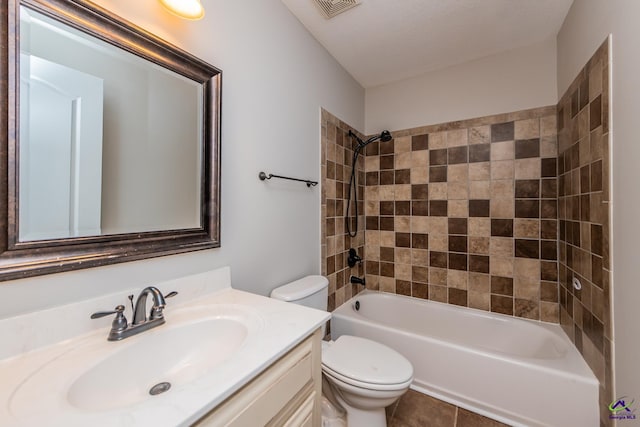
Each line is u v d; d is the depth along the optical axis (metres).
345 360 1.29
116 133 0.84
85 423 0.46
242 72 1.26
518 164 1.94
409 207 2.35
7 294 0.64
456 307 2.14
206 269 1.10
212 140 1.11
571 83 1.54
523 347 1.83
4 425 0.45
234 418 0.59
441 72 2.22
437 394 1.61
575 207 1.49
